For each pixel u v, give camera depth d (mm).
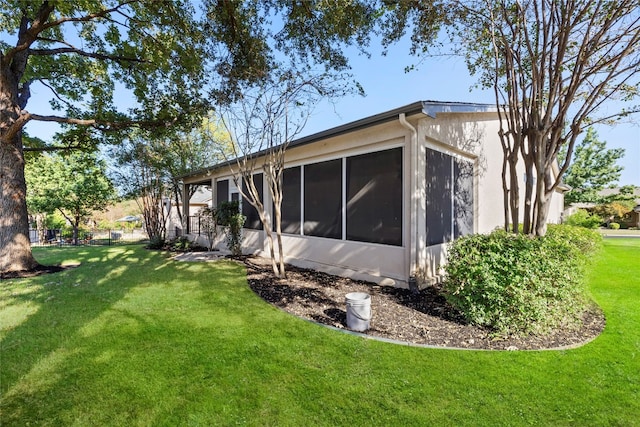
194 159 14391
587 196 21328
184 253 9938
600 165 21078
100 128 8500
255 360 2844
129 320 3826
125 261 8281
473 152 7211
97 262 8148
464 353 2969
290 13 6016
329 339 3283
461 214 6934
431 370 2666
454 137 6375
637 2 4012
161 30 7145
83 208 16484
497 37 5227
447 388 2412
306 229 7270
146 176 13445
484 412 2146
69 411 2166
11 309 4207
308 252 7172
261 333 3447
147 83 8539
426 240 5500
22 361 2811
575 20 4332
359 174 5949
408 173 5094
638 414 2137
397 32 5895
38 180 14805
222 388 2420
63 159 14555
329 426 2021
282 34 6352
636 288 5422
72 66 8453
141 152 12711
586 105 4723
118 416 2117
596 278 6164
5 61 6715
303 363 2793
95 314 4027
